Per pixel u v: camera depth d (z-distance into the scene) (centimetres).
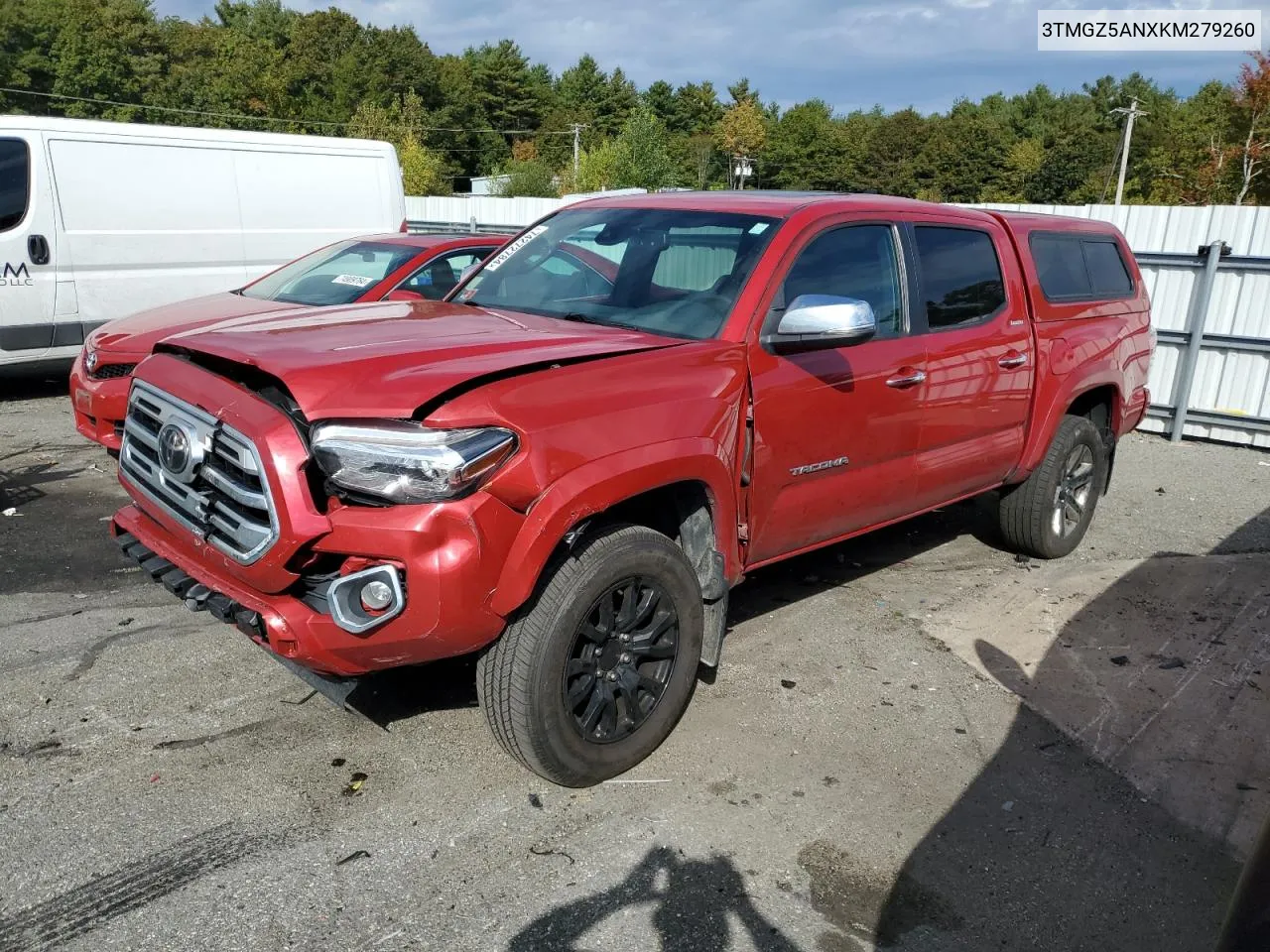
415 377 300
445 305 431
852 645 471
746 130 11025
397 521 287
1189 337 962
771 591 534
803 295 381
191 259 995
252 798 331
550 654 315
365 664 306
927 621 504
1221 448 957
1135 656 476
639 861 310
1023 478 557
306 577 308
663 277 414
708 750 374
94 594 485
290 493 288
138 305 970
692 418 343
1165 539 654
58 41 7200
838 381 407
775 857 316
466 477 288
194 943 269
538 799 338
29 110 7150
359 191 1109
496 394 303
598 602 326
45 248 905
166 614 465
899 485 459
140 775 340
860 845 325
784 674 438
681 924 285
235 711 383
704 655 376
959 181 10462
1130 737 404
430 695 401
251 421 298
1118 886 315
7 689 391
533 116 11050
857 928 288
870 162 10769
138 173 952
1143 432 1017
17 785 331
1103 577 577
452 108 9969
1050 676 451
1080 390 556
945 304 473
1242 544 648
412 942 273
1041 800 356
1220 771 383
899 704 418
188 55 8744
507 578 299
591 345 346
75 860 298
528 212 2216
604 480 311
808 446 401
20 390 974
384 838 314
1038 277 538
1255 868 193
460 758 360
